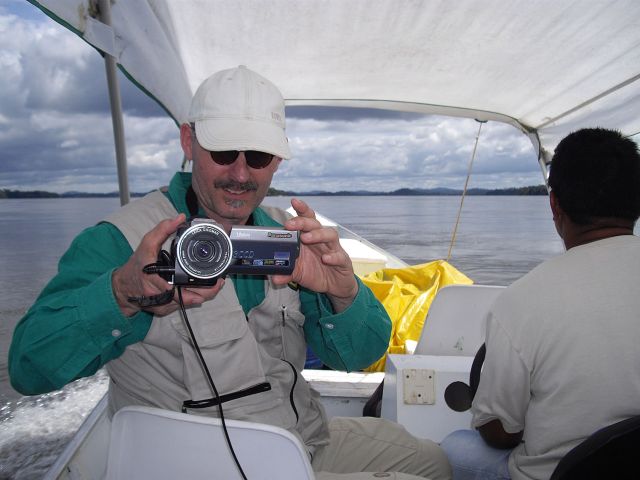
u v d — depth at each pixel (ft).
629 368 3.63
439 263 10.96
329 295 4.60
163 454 3.42
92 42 5.19
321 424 4.93
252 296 4.57
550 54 8.84
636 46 8.30
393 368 6.81
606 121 10.33
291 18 7.93
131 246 4.18
